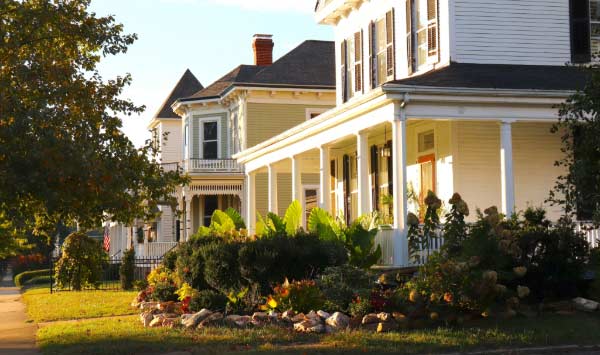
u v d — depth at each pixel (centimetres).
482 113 1853
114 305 2173
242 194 3916
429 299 1411
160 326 1570
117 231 5216
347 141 2655
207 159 3881
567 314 1472
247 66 4256
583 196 1399
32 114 1323
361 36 2653
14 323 1920
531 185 2139
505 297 1479
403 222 1797
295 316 1451
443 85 1805
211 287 1762
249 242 1662
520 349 1191
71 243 2967
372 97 1842
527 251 1581
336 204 2927
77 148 1329
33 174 1272
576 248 1603
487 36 2145
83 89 1493
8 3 1434
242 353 1189
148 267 3569
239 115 3903
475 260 1410
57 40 1523
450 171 2084
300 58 4034
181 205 3975
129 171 1455
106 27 1535
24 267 6241
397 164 1797
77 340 1445
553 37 2192
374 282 1605
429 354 1170
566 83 1938
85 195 1361
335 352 1175
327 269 1572
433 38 2191
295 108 3900
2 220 1645
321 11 2844
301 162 3005
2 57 1429
